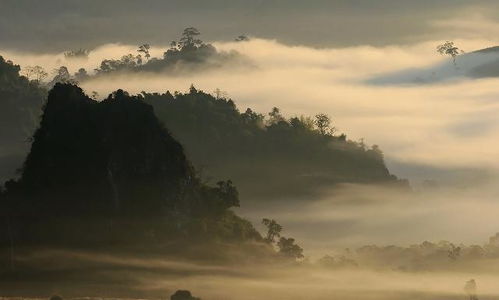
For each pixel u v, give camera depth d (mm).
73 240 180500
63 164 193375
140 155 193750
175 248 182125
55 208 187250
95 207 187250
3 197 191750
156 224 186750
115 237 181875
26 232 180750
